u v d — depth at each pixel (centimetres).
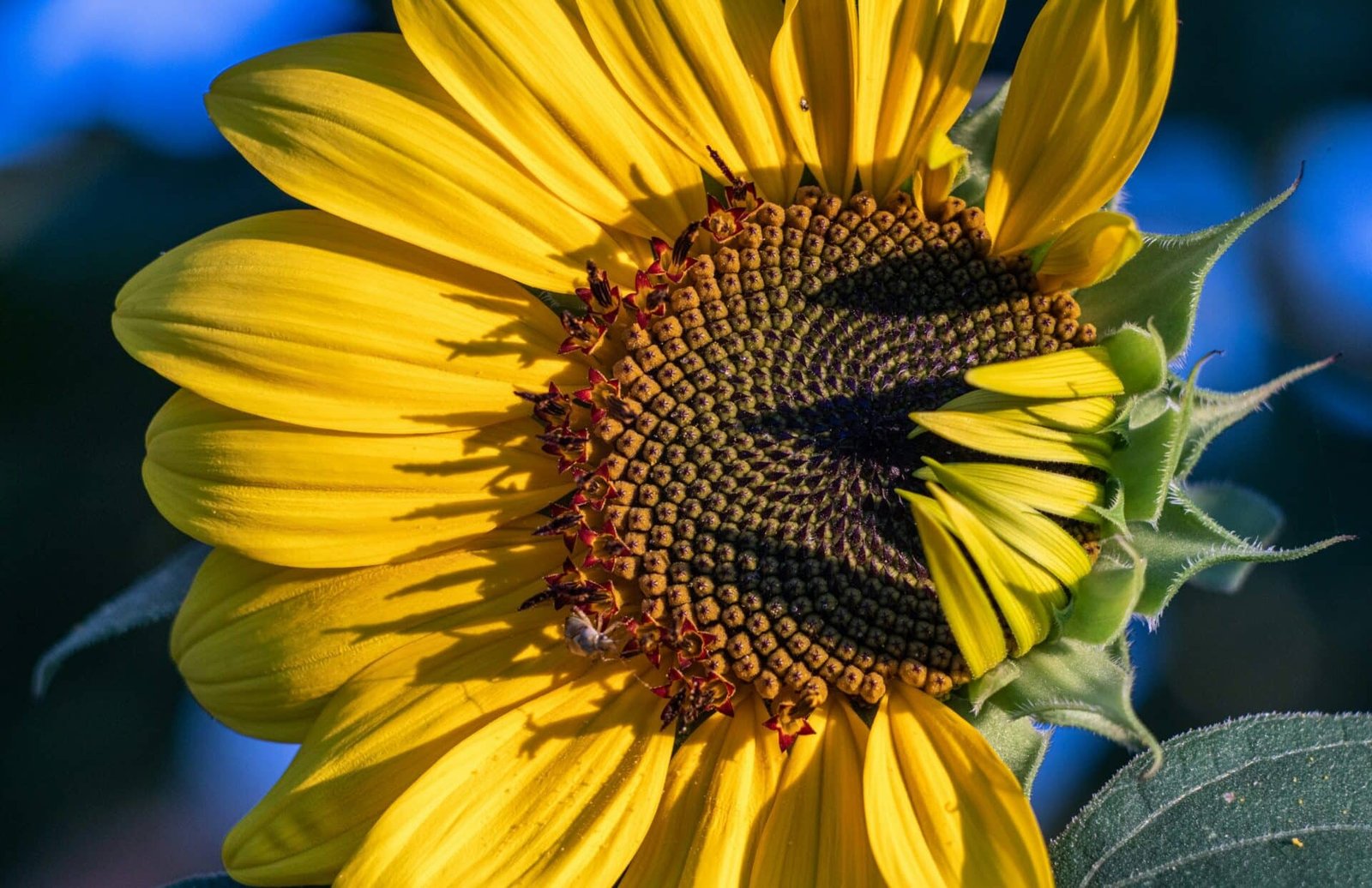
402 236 39
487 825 38
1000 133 39
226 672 39
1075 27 38
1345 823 39
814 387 40
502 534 40
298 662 39
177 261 39
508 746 38
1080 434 38
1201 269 38
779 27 40
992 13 39
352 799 38
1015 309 40
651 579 39
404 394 39
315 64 39
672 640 39
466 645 39
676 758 39
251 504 39
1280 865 39
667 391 40
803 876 37
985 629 37
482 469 40
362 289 39
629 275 40
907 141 40
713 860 37
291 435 39
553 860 38
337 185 38
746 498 39
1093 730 37
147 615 41
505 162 39
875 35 39
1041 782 49
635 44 39
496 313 40
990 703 38
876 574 39
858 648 39
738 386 40
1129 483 38
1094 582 37
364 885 37
